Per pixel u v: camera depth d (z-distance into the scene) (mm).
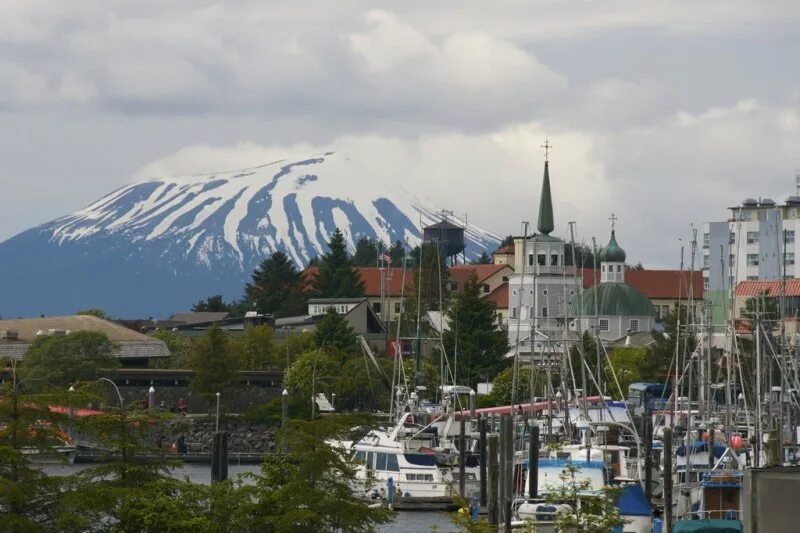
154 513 167250
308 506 171250
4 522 161500
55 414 170875
